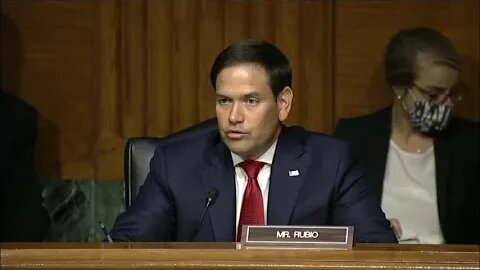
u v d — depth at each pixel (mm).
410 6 10281
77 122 10266
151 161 7277
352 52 10281
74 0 10180
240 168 6988
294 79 10266
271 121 6695
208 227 6844
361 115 10281
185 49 10242
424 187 9242
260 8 10211
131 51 10219
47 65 10234
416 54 9203
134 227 6855
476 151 9375
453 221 9211
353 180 7062
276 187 6926
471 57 10281
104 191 10125
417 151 9328
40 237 9320
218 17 10242
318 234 5297
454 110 10266
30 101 10242
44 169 10250
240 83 6574
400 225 9133
